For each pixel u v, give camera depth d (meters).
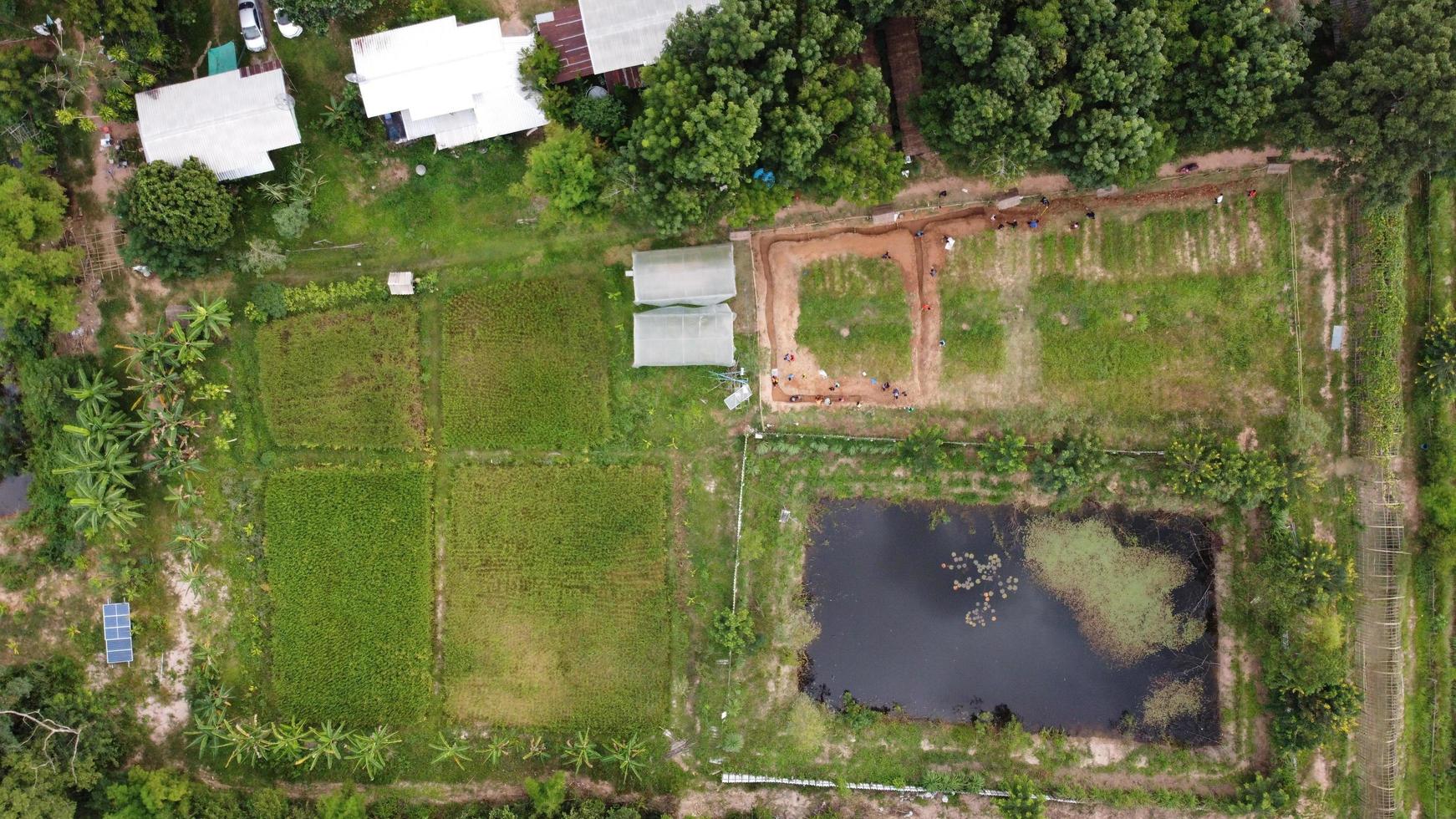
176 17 35.47
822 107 31.56
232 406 37.31
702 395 37.41
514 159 36.56
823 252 37.44
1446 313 36.09
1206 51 31.52
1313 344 36.94
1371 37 31.44
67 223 36.34
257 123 34.84
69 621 37.38
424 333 37.47
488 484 37.66
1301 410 36.53
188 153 34.84
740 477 37.53
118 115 35.06
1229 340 36.94
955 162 36.25
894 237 37.38
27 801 33.16
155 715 37.50
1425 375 36.16
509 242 37.12
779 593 37.69
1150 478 37.41
